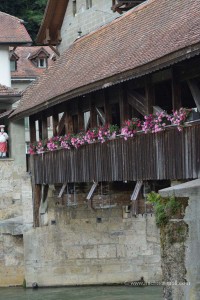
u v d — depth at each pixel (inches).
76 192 916.0
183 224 471.5
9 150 1128.2
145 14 774.5
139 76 627.5
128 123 692.7
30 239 960.3
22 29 1371.8
